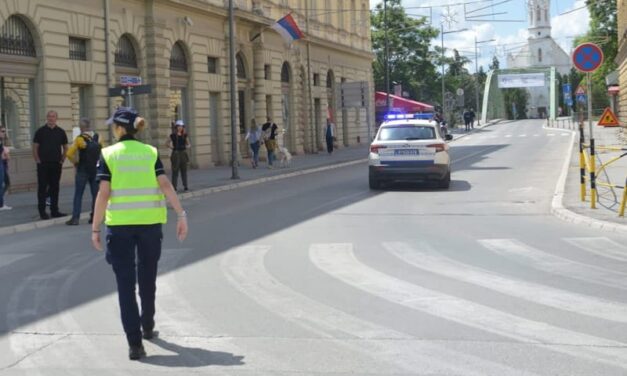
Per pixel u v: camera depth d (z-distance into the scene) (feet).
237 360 19.29
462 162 99.96
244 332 21.88
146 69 89.45
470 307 24.09
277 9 128.57
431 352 19.57
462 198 57.82
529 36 401.70
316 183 77.97
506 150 125.29
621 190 54.54
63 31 73.97
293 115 137.28
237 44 112.88
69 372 18.78
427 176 63.21
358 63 177.06
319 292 26.71
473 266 30.94
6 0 66.59
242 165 109.81
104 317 24.12
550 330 21.36
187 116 100.27
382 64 246.06
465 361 18.78
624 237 38.04
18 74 69.10
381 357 19.25
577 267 30.48
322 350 19.97
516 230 41.11
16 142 69.97
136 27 87.15
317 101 152.25
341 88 141.08
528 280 28.02
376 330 21.75
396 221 45.62
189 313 24.18
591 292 25.94
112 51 82.23
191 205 59.98
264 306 24.89
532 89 482.69
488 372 17.90
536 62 422.41
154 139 90.48
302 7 141.18
